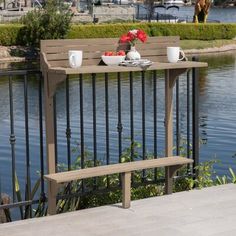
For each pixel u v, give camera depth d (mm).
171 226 5043
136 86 23484
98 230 4957
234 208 5484
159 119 15828
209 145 12406
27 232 4902
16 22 41875
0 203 5441
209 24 45031
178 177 6141
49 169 5426
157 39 5902
